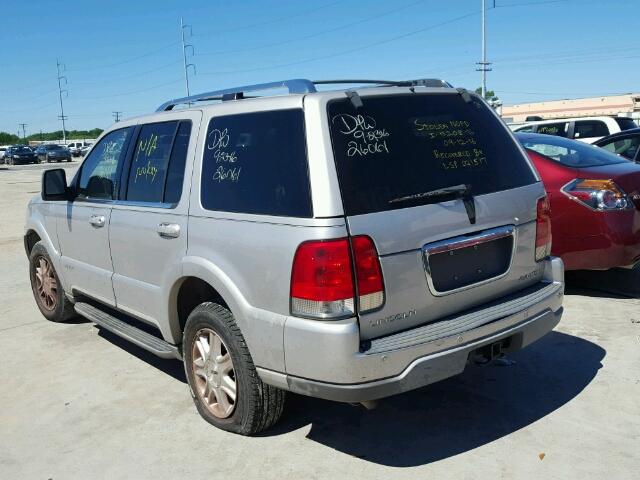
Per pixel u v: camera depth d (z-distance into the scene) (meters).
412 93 3.62
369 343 3.12
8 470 3.62
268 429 3.88
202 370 3.92
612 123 14.59
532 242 3.87
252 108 3.59
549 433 3.67
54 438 3.95
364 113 3.36
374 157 3.28
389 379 3.08
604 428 3.70
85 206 5.04
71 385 4.73
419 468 3.39
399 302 3.21
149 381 4.73
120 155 4.75
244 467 3.50
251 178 3.47
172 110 4.41
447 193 3.41
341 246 3.03
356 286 3.05
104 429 4.03
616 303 5.87
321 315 3.05
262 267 3.29
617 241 5.61
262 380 3.43
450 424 3.84
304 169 3.20
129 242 4.42
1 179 31.28
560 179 5.86
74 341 5.70
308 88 3.48
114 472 3.54
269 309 3.28
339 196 3.09
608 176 5.70
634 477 3.22
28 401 4.50
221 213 3.59
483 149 3.77
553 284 3.95
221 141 3.75
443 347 3.20
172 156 4.14
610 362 4.58
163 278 4.07
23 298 7.35
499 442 3.61
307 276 3.08
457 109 3.80
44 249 5.92
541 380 4.36
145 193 4.37
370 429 3.84
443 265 3.38
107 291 4.86
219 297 3.97
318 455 3.58
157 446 3.78
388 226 3.15
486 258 3.60
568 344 4.95
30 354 5.43
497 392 4.23
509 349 3.60
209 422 3.98
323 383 3.10
